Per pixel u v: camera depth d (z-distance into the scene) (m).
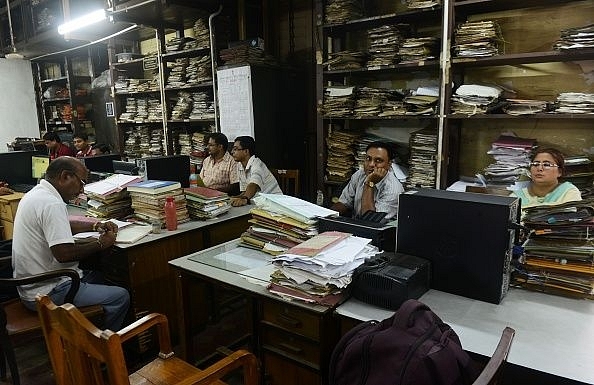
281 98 3.74
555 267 1.39
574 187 2.17
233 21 3.93
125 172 2.94
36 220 1.90
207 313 2.64
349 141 3.14
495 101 2.48
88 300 1.94
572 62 2.50
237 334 2.58
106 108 5.45
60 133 6.06
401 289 1.32
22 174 3.81
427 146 2.76
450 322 1.24
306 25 3.78
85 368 1.07
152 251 2.19
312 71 3.81
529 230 1.43
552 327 1.21
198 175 3.80
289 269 1.45
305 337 1.47
